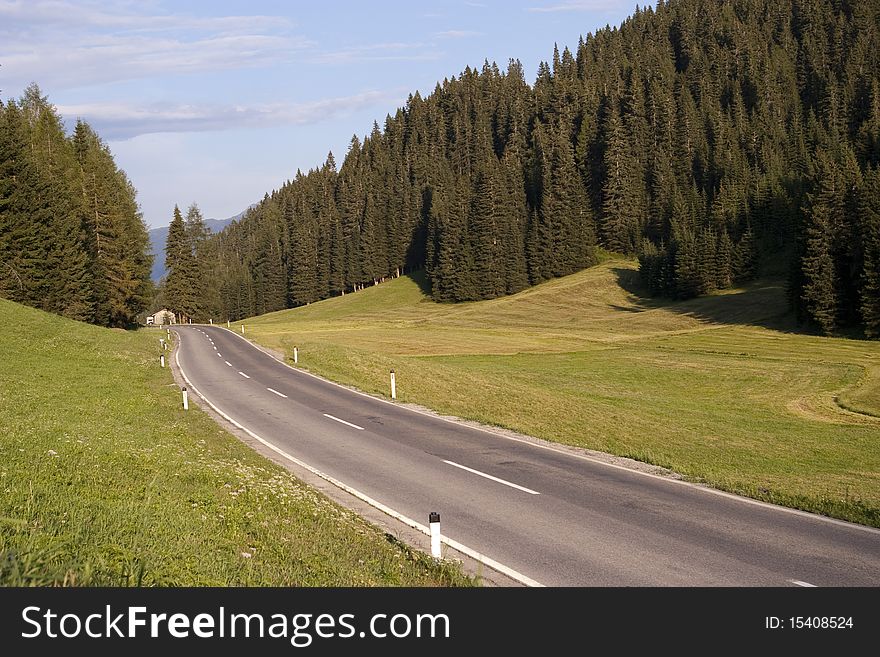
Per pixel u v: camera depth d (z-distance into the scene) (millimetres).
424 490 14289
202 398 29031
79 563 7449
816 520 11820
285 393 30734
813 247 82375
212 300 149750
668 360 60000
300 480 15133
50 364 34125
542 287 131875
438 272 138000
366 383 34062
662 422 27531
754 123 163250
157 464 14055
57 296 58750
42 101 71000
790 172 137250
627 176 146750
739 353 65688
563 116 174250
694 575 9328
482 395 31078
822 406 40906
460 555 10305
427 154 196250
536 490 14102
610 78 186375
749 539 10773
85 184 70125
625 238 144875
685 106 163125
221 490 12750
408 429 21781
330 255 165625
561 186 142500
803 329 84188
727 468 18953
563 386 40844
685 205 132000
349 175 192750
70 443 14945
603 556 10109
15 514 8977
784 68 182375
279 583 8375
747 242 116250
